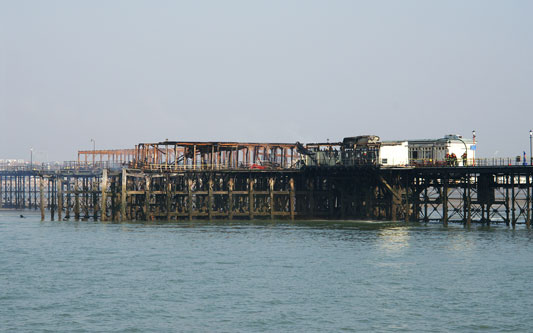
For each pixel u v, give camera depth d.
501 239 103.81
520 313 61.09
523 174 115.56
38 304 65.19
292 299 66.25
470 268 80.44
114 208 143.38
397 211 134.62
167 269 81.69
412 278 75.06
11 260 89.38
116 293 69.19
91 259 89.62
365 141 134.75
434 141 132.62
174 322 59.16
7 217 170.62
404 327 57.44
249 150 146.50
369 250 94.50
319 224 130.12
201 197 145.88
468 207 120.19
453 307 63.06
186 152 144.62
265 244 101.69
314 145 141.25
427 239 104.62
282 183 147.38
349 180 140.38
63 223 140.88
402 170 128.12
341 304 64.31
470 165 127.25
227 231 119.12
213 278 76.00
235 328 57.47
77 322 59.34
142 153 144.00
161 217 145.00
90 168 178.25
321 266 82.69
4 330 57.25
